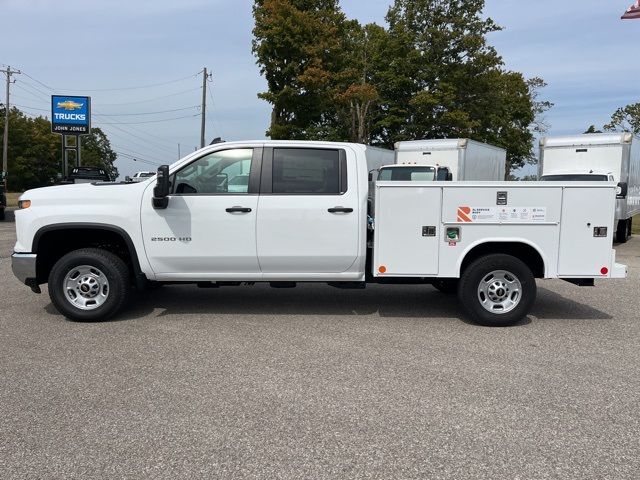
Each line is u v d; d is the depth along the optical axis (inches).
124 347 205.8
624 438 136.4
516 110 1867.6
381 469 120.8
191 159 238.2
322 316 257.1
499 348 209.6
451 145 629.3
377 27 1371.8
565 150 613.6
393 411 150.7
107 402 155.3
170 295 299.6
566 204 234.7
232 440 133.5
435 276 238.5
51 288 237.3
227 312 262.1
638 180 680.4
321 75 904.9
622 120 2218.3
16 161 2635.3
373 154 803.4
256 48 957.2
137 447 129.6
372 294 309.3
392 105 1381.6
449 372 182.1
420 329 236.1
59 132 1601.9
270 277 241.9
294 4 969.5
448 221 235.6
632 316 264.2
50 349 202.7
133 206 234.4
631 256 507.5
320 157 239.8
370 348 207.9
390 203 234.7
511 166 1988.2
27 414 147.2
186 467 121.0
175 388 165.9
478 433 138.3
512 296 241.6
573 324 248.1
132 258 236.2
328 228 236.5
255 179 237.3
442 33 1321.4
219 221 234.5
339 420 144.9
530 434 138.0
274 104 951.0
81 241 252.1
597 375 180.5
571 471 120.6
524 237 236.5
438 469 121.0
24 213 234.8
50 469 119.8
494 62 1368.1
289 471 119.7
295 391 164.4
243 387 167.2
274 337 221.1
